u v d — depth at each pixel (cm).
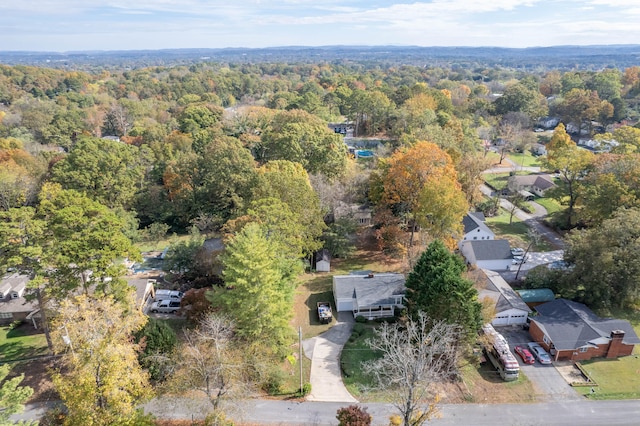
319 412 3042
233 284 3038
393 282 4359
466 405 3145
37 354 3491
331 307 4366
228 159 6297
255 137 8381
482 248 5256
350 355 3644
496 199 7144
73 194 3475
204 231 6075
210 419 2492
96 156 6066
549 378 3450
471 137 8962
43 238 3091
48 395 3070
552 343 3659
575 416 3058
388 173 5247
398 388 3012
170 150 7581
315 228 4581
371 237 5959
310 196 4653
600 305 4266
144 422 2381
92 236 3066
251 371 2992
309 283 4816
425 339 2606
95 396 2272
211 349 2708
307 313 4278
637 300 4219
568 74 16725
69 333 2425
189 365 2622
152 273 5006
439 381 3195
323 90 15912
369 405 3112
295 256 3925
